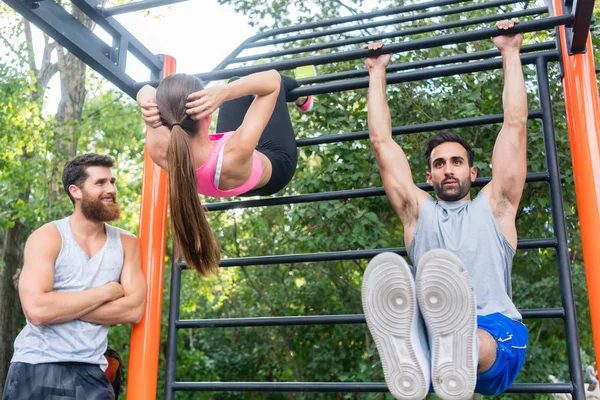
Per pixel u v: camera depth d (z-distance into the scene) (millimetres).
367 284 1785
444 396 1722
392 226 6957
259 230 9984
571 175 5188
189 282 11797
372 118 2408
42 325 2457
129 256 2721
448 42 2391
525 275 7992
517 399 8625
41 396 2387
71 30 2510
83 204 2598
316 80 3117
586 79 2445
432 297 1736
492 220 2156
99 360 2549
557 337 9312
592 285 2244
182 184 2006
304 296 10227
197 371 11547
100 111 12414
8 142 9492
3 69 9414
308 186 5934
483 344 1864
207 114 2096
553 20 2271
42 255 2480
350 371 10039
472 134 5566
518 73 2299
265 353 11555
